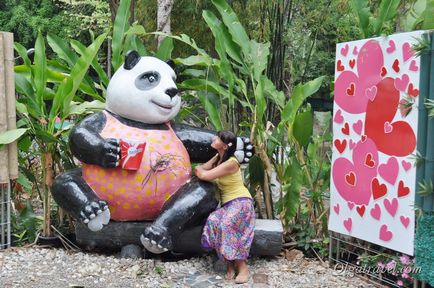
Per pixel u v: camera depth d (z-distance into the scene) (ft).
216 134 14.11
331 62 32.55
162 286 11.87
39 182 16.83
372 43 11.78
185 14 30.76
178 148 13.46
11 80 13.87
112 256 13.70
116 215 13.30
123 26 16.38
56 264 13.02
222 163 12.34
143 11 31.37
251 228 12.42
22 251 13.91
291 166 14.12
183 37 16.46
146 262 13.12
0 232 14.30
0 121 13.71
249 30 25.16
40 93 14.76
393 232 11.46
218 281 12.34
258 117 14.51
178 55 31.40
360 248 13.55
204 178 12.46
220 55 15.07
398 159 11.25
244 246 12.28
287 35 20.75
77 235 13.57
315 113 15.90
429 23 12.02
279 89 18.84
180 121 17.46
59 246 14.75
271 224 13.94
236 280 12.23
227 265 12.69
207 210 12.96
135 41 16.93
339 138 12.88
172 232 12.46
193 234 13.32
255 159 14.42
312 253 14.44
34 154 16.10
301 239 14.52
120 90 13.21
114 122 13.41
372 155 11.91
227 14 15.60
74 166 15.65
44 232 14.69
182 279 12.39
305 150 15.34
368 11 13.30
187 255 13.85
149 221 13.46
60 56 16.88
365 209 12.16
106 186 12.98
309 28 24.91
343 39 26.48
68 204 12.91
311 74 33.12
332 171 13.17
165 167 13.00
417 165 10.56
